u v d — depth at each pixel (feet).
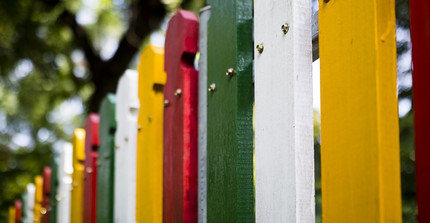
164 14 22.48
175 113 6.24
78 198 10.42
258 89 4.86
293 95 4.33
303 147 4.29
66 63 27.81
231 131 5.11
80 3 27.14
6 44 25.70
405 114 15.52
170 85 6.43
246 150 5.03
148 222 6.98
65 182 11.55
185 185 5.88
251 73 5.14
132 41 22.59
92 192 9.47
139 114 7.57
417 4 3.47
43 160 29.84
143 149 7.34
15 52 26.05
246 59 5.15
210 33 5.66
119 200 8.21
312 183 4.26
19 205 16.01
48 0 23.94
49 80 28.32
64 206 11.50
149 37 24.52
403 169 15.26
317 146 18.74
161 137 6.89
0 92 38.68
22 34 25.46
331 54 4.09
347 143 3.87
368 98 3.71
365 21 3.78
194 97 6.02
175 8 22.08
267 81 4.72
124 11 32.30
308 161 4.28
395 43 3.72
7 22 24.49
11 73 29.07
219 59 5.42
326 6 4.19
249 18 5.22
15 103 39.65
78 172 10.50
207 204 5.50
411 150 15.24
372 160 3.65
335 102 4.01
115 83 22.97
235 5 5.20
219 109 5.36
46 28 25.66
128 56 22.76
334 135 4.00
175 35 6.34
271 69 4.67
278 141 4.50
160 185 6.79
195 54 6.11
